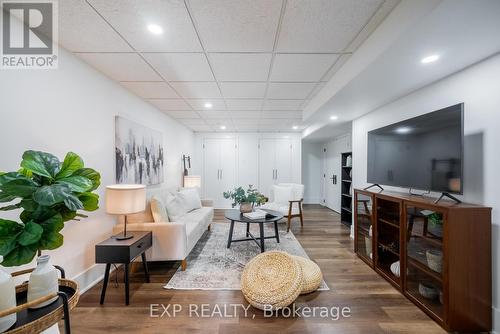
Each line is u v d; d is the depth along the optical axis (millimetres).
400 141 2246
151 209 2600
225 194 3480
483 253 1549
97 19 1530
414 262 1940
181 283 2191
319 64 2197
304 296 1992
